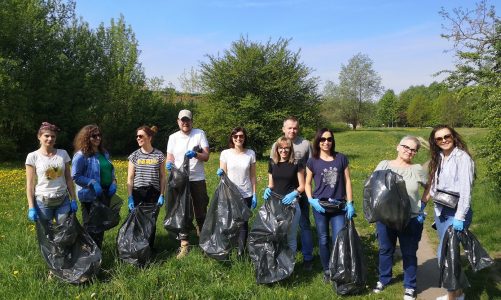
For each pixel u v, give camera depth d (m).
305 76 24.84
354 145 38.88
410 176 4.81
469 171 4.32
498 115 8.48
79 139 5.46
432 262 6.00
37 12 24.83
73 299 4.46
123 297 4.50
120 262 5.20
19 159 23.25
